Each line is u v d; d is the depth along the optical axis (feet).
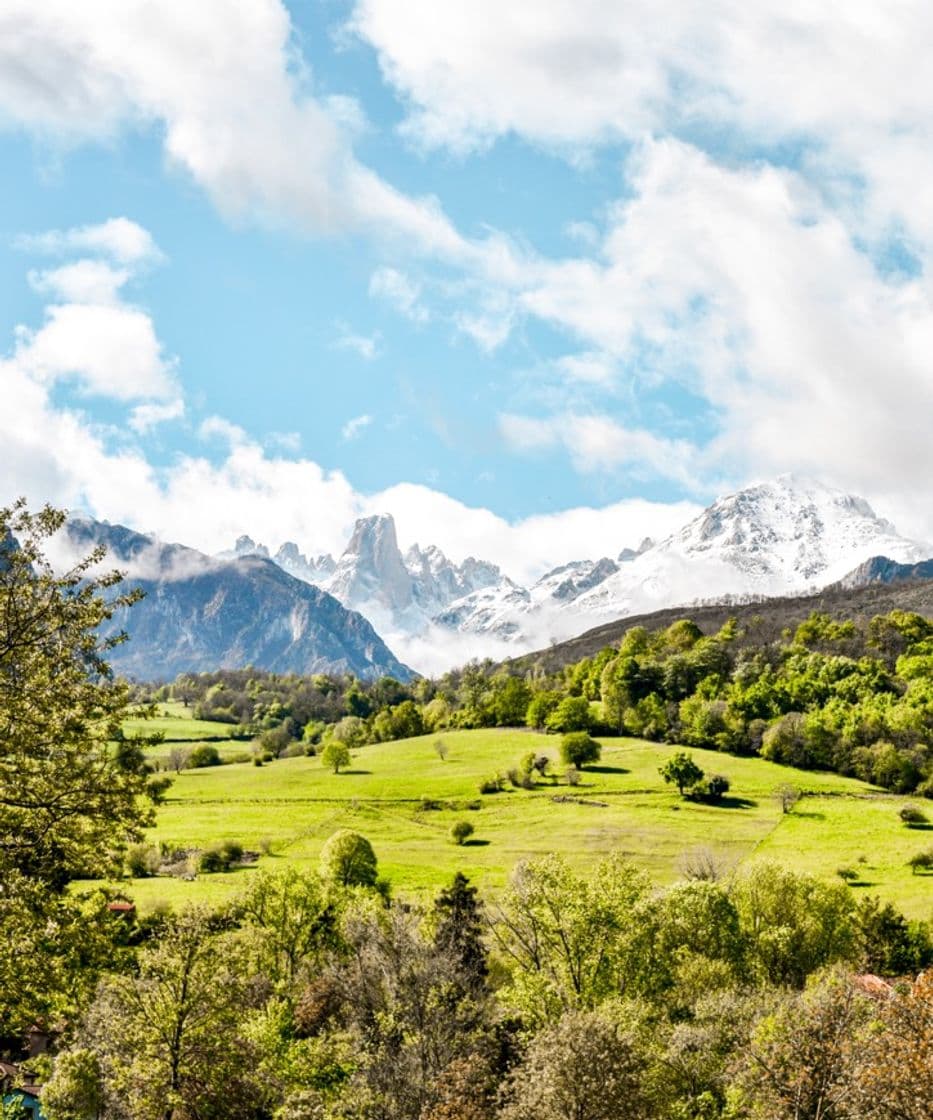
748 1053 105.50
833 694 562.25
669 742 565.53
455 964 177.27
